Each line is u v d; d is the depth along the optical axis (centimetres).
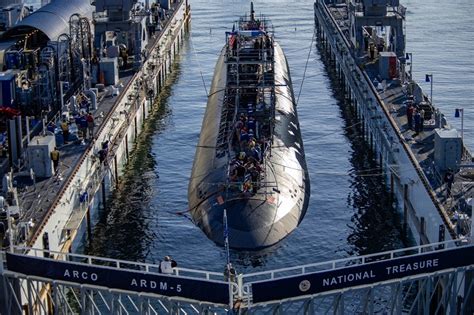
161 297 4912
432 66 12606
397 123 7894
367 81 9438
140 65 10375
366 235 7181
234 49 8831
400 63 9600
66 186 6606
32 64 9756
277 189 6994
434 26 15362
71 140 7688
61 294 5441
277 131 8212
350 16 11231
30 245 5578
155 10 13462
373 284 4972
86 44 10312
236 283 5131
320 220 7456
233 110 8488
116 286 4997
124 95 9275
